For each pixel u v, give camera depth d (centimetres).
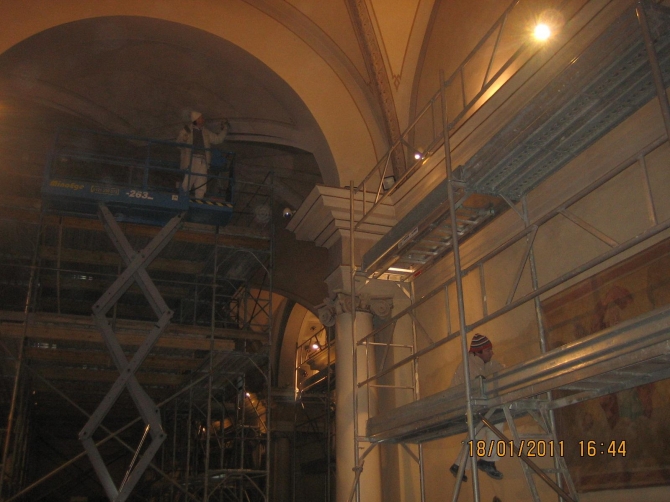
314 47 1023
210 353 968
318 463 1870
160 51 999
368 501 864
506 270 758
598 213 618
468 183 616
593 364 402
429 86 960
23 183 1281
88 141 1237
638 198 572
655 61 363
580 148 586
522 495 686
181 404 1390
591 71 459
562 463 565
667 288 516
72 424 1712
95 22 916
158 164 1305
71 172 1336
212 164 1068
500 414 574
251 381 1606
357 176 1006
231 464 1778
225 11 975
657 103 556
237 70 1021
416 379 930
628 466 542
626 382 489
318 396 1714
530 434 579
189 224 1003
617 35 420
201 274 1105
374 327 993
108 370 1129
